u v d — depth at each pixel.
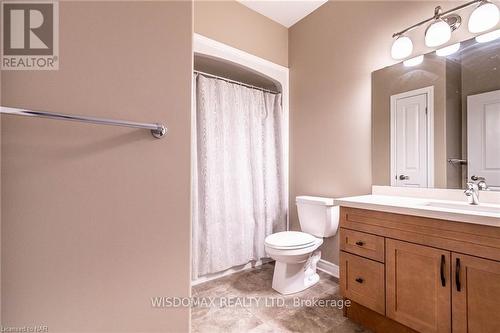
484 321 1.00
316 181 2.40
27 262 0.56
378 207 1.37
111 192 0.66
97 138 0.65
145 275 0.72
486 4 1.32
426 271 1.18
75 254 0.62
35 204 0.57
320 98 2.37
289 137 2.70
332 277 2.19
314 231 2.11
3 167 0.54
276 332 1.46
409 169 1.73
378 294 1.37
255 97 2.50
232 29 2.29
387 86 1.86
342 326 1.51
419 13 1.69
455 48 1.52
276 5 2.37
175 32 0.78
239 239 2.30
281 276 1.93
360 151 2.03
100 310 0.65
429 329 1.16
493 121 1.39
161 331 0.75
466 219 1.04
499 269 0.97
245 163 2.40
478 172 1.43
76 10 0.62
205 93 2.11
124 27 0.68
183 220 0.79
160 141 0.75
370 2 1.98
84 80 0.62
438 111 1.60
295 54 2.64
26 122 0.56
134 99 0.70
